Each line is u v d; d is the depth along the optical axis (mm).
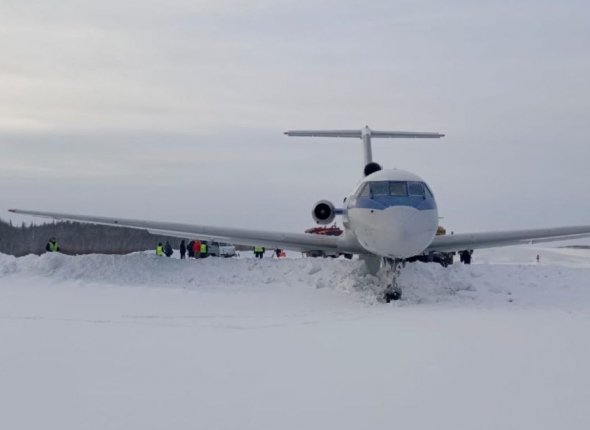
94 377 7145
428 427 5242
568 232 20484
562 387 6543
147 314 13008
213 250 49562
